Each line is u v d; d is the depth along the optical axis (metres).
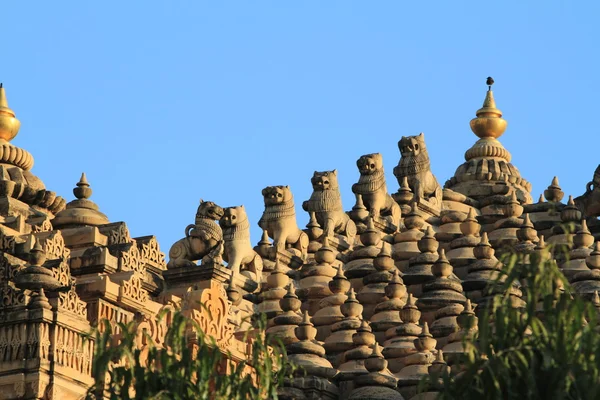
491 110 138.62
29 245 85.38
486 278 112.75
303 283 111.38
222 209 106.12
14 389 80.88
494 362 59.72
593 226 126.06
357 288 112.94
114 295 85.12
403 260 117.19
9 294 82.38
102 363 63.69
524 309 64.06
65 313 82.38
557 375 58.91
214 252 104.75
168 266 102.94
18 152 102.88
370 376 99.62
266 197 118.19
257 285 110.25
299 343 101.38
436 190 128.12
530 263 61.94
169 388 62.69
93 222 96.06
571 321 60.00
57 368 81.44
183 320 64.31
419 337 102.81
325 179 121.06
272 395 64.75
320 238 119.69
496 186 132.12
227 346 90.69
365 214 122.69
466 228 120.06
